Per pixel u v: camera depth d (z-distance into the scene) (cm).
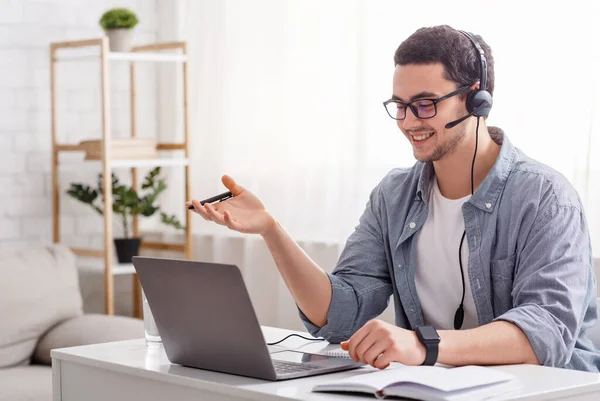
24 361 347
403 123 202
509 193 205
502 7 335
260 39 423
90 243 445
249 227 199
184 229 440
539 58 326
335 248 394
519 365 176
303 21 405
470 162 209
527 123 329
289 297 415
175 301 175
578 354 203
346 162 388
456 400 143
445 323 216
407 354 169
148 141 420
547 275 190
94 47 442
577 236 197
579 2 314
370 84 378
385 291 225
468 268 208
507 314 184
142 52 452
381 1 373
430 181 218
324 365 178
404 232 219
